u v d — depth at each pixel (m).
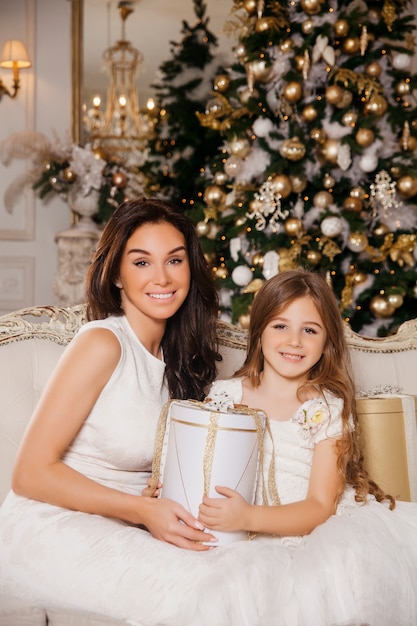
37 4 5.91
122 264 2.05
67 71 5.91
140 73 5.93
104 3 5.93
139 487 2.06
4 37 5.89
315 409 2.00
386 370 2.69
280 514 1.83
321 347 2.13
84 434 2.00
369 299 4.54
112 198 5.56
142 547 1.72
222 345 2.56
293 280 2.13
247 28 4.70
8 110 5.87
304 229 4.41
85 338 1.98
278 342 2.11
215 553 1.68
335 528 1.72
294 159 4.36
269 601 1.56
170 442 1.85
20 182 5.72
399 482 2.27
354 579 1.61
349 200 4.38
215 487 1.77
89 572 1.70
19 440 2.27
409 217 4.61
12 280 5.86
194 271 2.16
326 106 4.42
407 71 4.64
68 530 1.80
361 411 2.27
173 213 2.09
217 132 5.12
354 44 4.45
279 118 4.53
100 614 1.67
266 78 4.48
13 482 1.91
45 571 1.76
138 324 2.10
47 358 2.35
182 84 5.89
